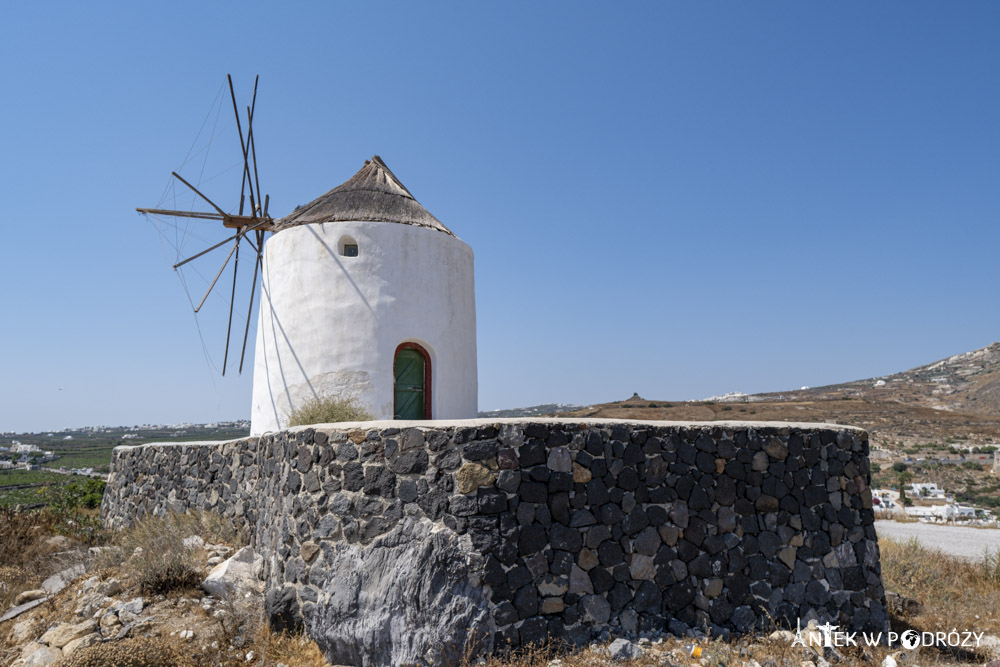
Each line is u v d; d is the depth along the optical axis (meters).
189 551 8.77
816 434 7.90
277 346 12.68
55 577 8.93
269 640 6.58
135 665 5.29
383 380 12.04
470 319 13.70
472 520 6.10
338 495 6.75
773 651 6.39
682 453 7.11
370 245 12.41
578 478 6.56
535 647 5.99
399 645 5.96
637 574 6.61
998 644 7.54
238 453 10.27
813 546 7.53
